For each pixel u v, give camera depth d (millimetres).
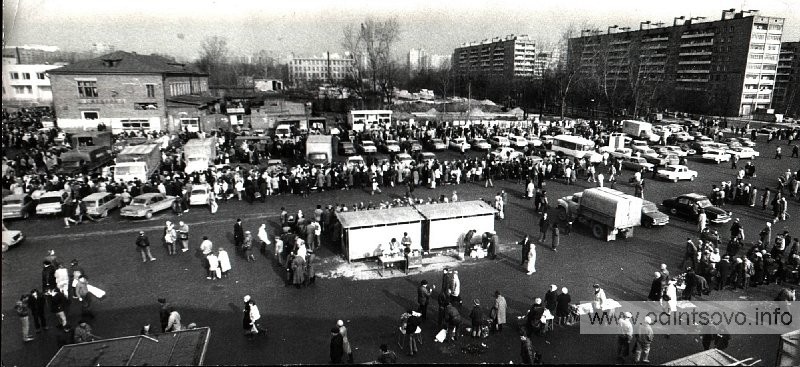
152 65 54875
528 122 63844
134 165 32188
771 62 94812
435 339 14930
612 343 14766
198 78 70688
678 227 26234
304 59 193750
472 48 180750
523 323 15789
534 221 26984
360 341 14766
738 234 22719
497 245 21375
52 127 52375
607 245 23312
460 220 22125
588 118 84375
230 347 14359
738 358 13828
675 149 46781
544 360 13742
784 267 19219
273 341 14703
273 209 28500
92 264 20453
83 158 35594
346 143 46281
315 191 32750
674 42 106812
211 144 38406
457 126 58906
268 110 62000
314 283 18859
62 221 26266
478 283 18953
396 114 79125
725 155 44969
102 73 51875
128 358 9445
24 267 19922
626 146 49719
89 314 15953
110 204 27672
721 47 97438
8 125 51531
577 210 25562
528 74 143625
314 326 15617
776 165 44031
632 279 19422
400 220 21125
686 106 101875
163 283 18719
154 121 54312
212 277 19281
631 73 93562
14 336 14750
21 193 27219
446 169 34844
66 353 9625
